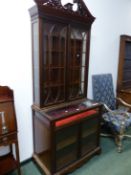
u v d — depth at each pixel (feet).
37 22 5.52
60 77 6.56
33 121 6.70
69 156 6.40
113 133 8.64
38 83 6.00
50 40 5.92
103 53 9.46
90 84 9.11
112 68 10.35
